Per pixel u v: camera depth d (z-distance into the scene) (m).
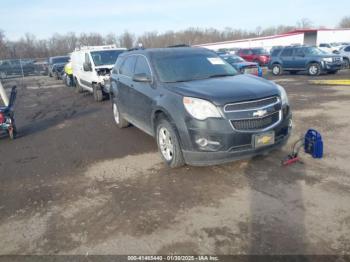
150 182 4.57
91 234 3.40
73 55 16.02
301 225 3.31
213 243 3.12
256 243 3.07
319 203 3.70
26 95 17.09
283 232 3.21
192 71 5.53
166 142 4.98
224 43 55.38
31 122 9.71
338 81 13.84
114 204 4.01
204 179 4.53
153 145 6.30
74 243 3.27
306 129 6.75
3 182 4.97
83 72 14.13
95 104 12.20
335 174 4.42
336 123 7.09
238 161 5.05
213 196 4.04
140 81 5.47
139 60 6.22
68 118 9.92
